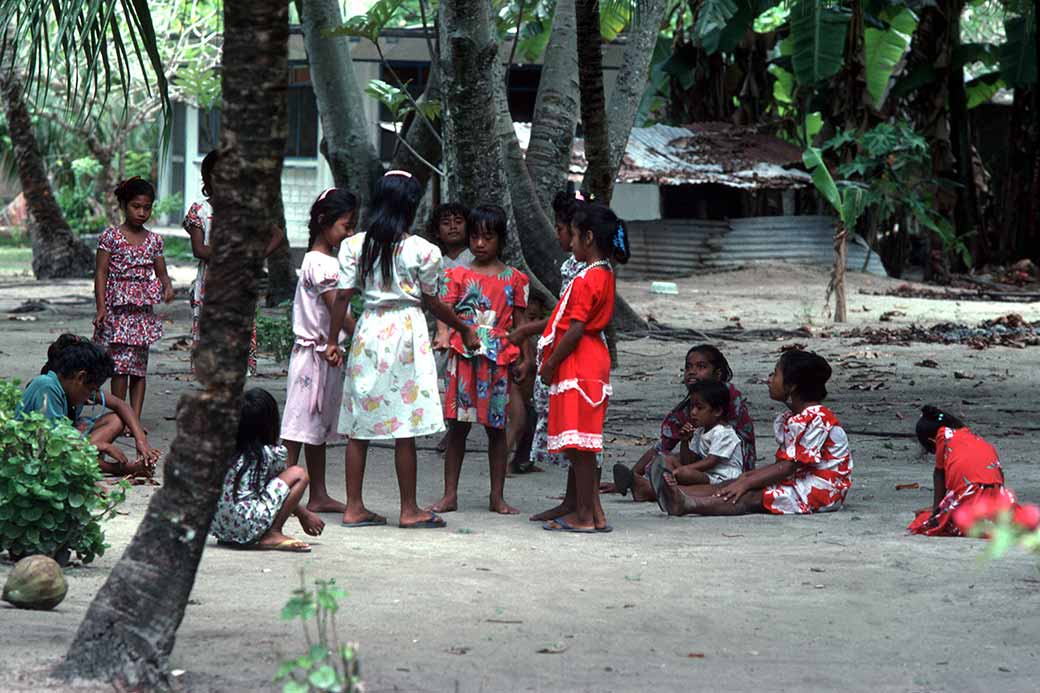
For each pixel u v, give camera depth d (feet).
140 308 38.60
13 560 22.57
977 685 16.76
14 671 15.88
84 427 31.99
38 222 108.78
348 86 64.75
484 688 16.08
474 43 45.16
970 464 27.63
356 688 12.84
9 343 62.59
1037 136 121.29
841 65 88.84
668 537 27.55
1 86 104.27
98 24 33.47
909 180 107.04
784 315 86.48
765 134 114.01
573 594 21.68
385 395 27.71
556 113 60.18
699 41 109.29
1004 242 123.65
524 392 36.19
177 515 16.10
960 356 64.49
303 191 134.62
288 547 24.93
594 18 52.39
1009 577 23.43
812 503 30.66
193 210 39.19
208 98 123.85
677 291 102.27
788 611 20.84
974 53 113.91
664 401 48.93
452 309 29.91
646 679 16.71
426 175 65.87
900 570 24.06
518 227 56.29
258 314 58.75
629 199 136.56
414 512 28.30
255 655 17.24
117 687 15.62
